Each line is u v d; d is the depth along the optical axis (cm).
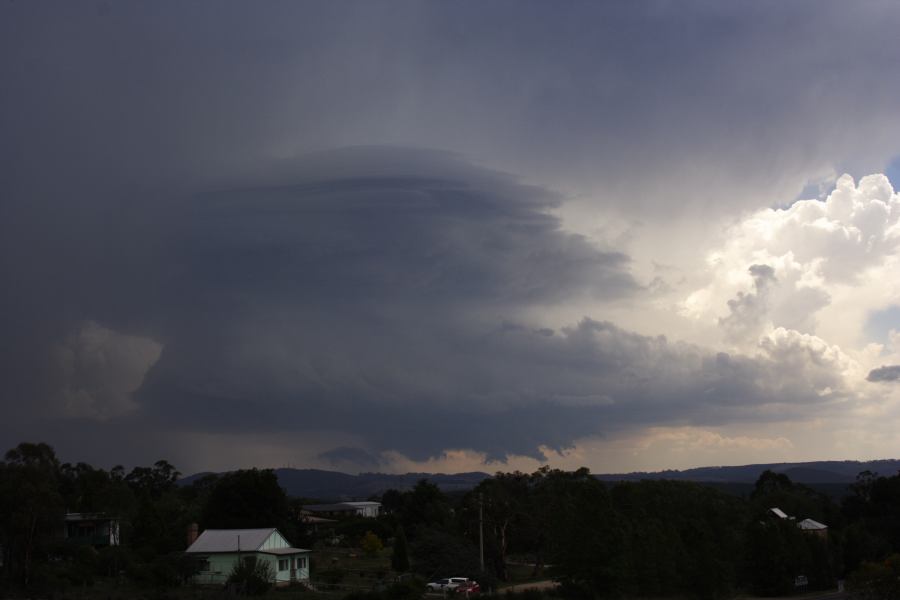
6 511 6994
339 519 15775
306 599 6894
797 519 11819
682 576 8038
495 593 7962
